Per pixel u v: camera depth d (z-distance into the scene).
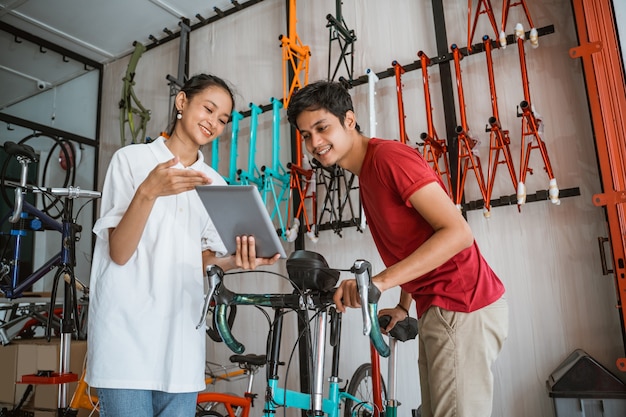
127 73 4.21
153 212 1.45
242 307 3.58
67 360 2.25
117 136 4.69
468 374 1.28
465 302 1.29
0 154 4.26
